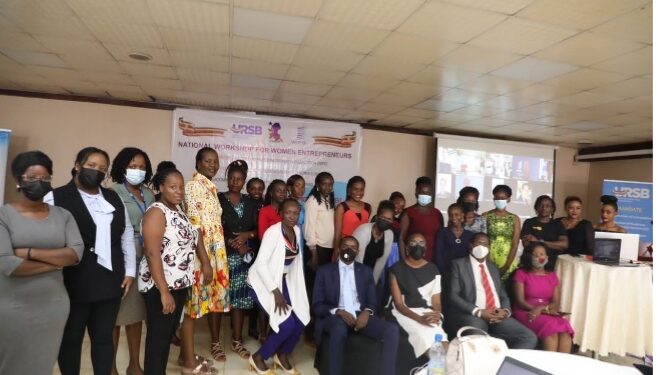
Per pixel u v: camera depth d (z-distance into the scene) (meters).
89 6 2.37
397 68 3.22
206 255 2.47
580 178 6.85
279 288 2.66
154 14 2.44
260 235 3.06
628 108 4.03
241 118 5.19
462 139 5.83
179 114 4.99
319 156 5.43
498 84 3.50
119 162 2.28
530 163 6.15
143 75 3.80
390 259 3.28
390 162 5.88
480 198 5.89
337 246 3.31
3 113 4.67
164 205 2.15
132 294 2.29
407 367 2.68
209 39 2.81
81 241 1.76
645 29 2.30
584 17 2.20
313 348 3.30
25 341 1.61
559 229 3.62
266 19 2.44
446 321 3.06
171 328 2.21
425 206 3.66
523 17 2.24
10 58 3.48
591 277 3.10
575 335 3.18
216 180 5.10
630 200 5.23
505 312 2.89
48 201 1.81
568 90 3.55
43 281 1.65
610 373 1.60
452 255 3.31
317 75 3.53
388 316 2.87
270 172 5.27
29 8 2.43
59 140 4.81
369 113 5.02
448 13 2.25
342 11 2.29
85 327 1.96
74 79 4.08
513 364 1.41
